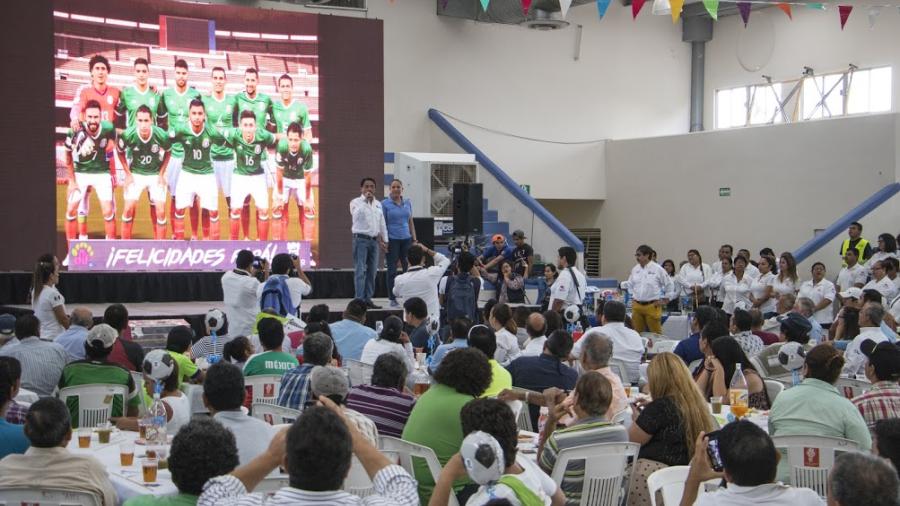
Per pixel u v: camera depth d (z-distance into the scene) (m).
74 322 7.91
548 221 17.59
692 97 22.41
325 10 17.59
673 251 20.77
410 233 13.27
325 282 15.46
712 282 15.67
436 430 4.98
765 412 6.66
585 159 21.56
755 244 19.41
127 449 5.37
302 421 3.27
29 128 13.86
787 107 20.58
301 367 6.22
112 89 14.35
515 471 3.94
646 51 22.09
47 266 9.43
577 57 21.34
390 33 19.25
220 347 9.63
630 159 21.42
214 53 15.04
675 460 5.28
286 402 6.14
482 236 16.64
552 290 12.22
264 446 4.70
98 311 12.89
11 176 13.77
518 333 10.11
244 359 7.58
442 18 19.81
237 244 15.12
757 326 9.45
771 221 19.14
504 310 8.81
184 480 3.64
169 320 11.61
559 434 5.02
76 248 14.08
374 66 16.23
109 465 5.07
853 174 17.95
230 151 15.11
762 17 21.06
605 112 21.72
